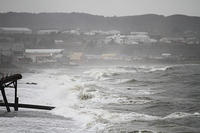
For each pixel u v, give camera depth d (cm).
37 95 6719
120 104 5716
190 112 5022
